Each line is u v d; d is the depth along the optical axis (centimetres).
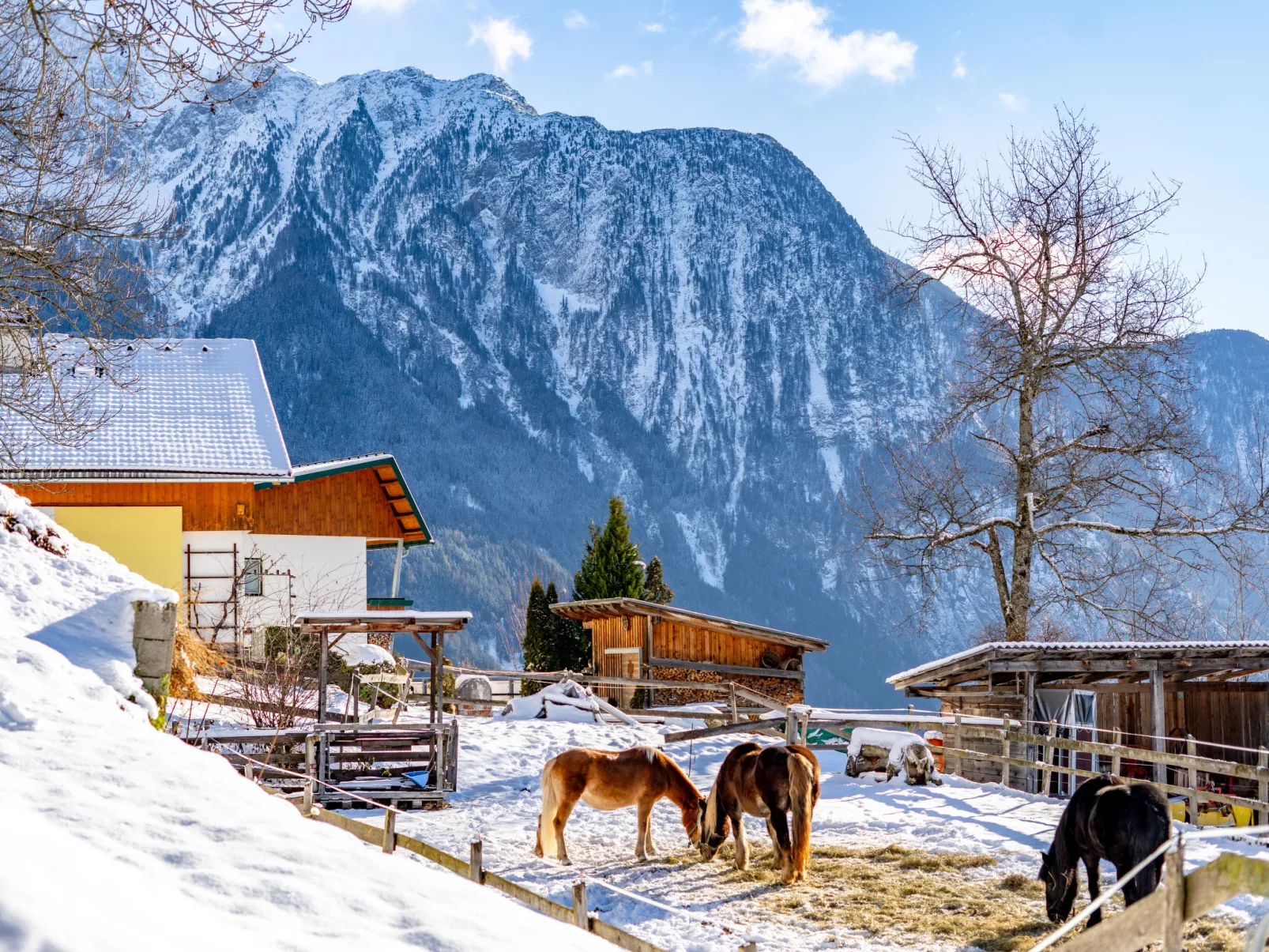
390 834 1031
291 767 1933
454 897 693
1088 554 3284
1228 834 457
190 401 3575
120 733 934
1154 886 1063
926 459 3434
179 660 2294
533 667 4066
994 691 2542
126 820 705
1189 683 2661
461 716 2889
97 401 3419
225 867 652
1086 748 2048
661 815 1866
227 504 3406
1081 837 1162
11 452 1994
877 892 1362
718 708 3136
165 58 998
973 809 1953
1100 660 2369
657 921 1220
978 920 1227
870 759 2322
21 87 1323
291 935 565
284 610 3500
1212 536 3092
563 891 1344
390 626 2033
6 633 1197
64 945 448
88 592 1410
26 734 892
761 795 1454
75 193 1400
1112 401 3105
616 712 2855
